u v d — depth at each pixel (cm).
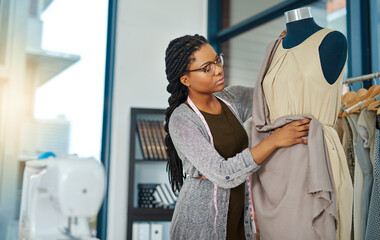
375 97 203
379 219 190
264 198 167
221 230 164
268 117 170
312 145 149
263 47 379
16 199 349
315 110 156
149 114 379
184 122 165
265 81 169
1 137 355
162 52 405
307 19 162
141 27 405
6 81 361
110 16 399
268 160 164
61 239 113
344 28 293
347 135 216
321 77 154
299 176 153
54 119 371
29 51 371
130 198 348
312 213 149
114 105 386
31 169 132
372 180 203
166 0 417
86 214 105
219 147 167
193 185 167
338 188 152
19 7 372
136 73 396
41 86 372
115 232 368
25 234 129
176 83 178
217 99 181
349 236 155
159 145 368
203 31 428
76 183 104
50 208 123
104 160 379
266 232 162
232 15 424
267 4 375
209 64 163
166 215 348
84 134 379
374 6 277
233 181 151
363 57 276
